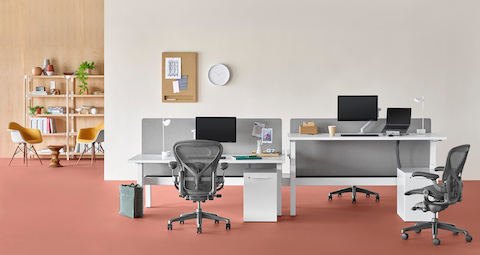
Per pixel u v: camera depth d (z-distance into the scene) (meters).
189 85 9.62
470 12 9.50
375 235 6.04
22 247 5.58
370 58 9.58
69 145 13.22
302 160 7.42
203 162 6.02
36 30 13.11
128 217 6.91
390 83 9.57
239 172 7.57
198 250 5.47
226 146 7.40
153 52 9.64
